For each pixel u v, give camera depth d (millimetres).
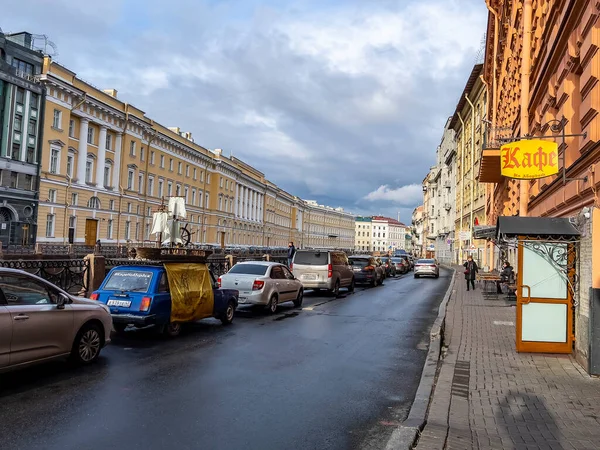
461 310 15766
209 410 5734
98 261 14539
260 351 9180
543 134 13523
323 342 10250
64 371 7324
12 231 43875
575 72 10281
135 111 61281
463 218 52750
